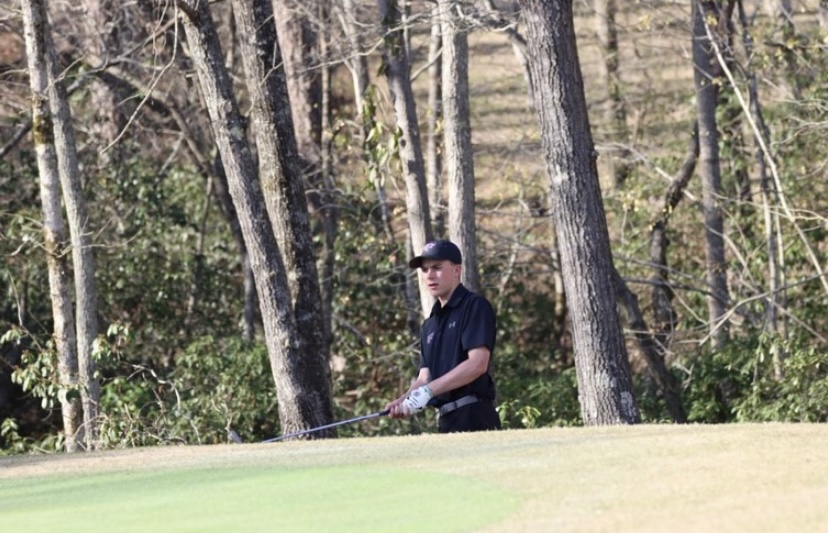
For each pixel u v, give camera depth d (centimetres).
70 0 8906
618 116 10150
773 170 7225
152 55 8006
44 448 6612
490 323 3291
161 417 6225
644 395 7331
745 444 2455
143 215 8469
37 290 8081
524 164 9775
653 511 1891
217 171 8456
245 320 8375
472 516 1936
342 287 8306
